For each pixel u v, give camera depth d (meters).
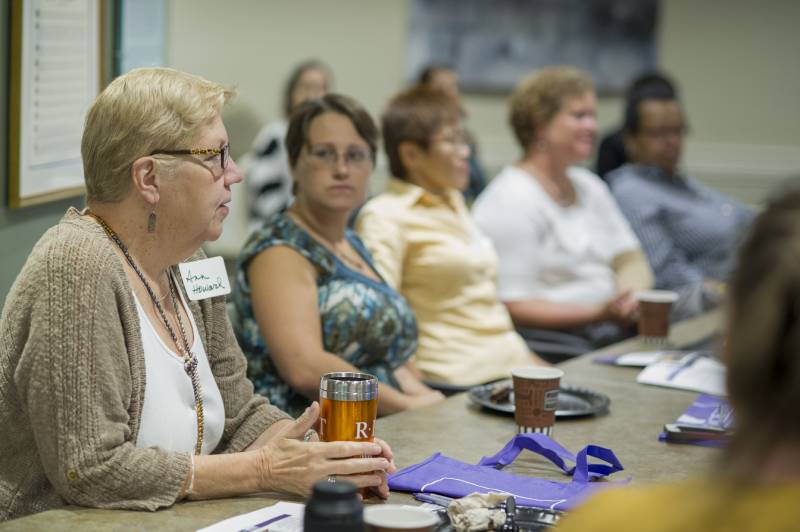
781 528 0.78
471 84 6.96
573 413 2.10
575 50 6.97
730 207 4.57
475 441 1.93
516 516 1.43
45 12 2.44
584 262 3.76
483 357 3.15
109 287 1.53
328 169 2.51
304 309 2.40
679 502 0.84
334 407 1.57
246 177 5.74
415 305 3.14
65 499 1.49
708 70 6.99
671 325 3.41
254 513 1.44
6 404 1.53
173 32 6.77
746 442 0.82
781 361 0.79
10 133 2.35
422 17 6.88
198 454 1.71
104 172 1.62
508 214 3.61
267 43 6.79
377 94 6.94
